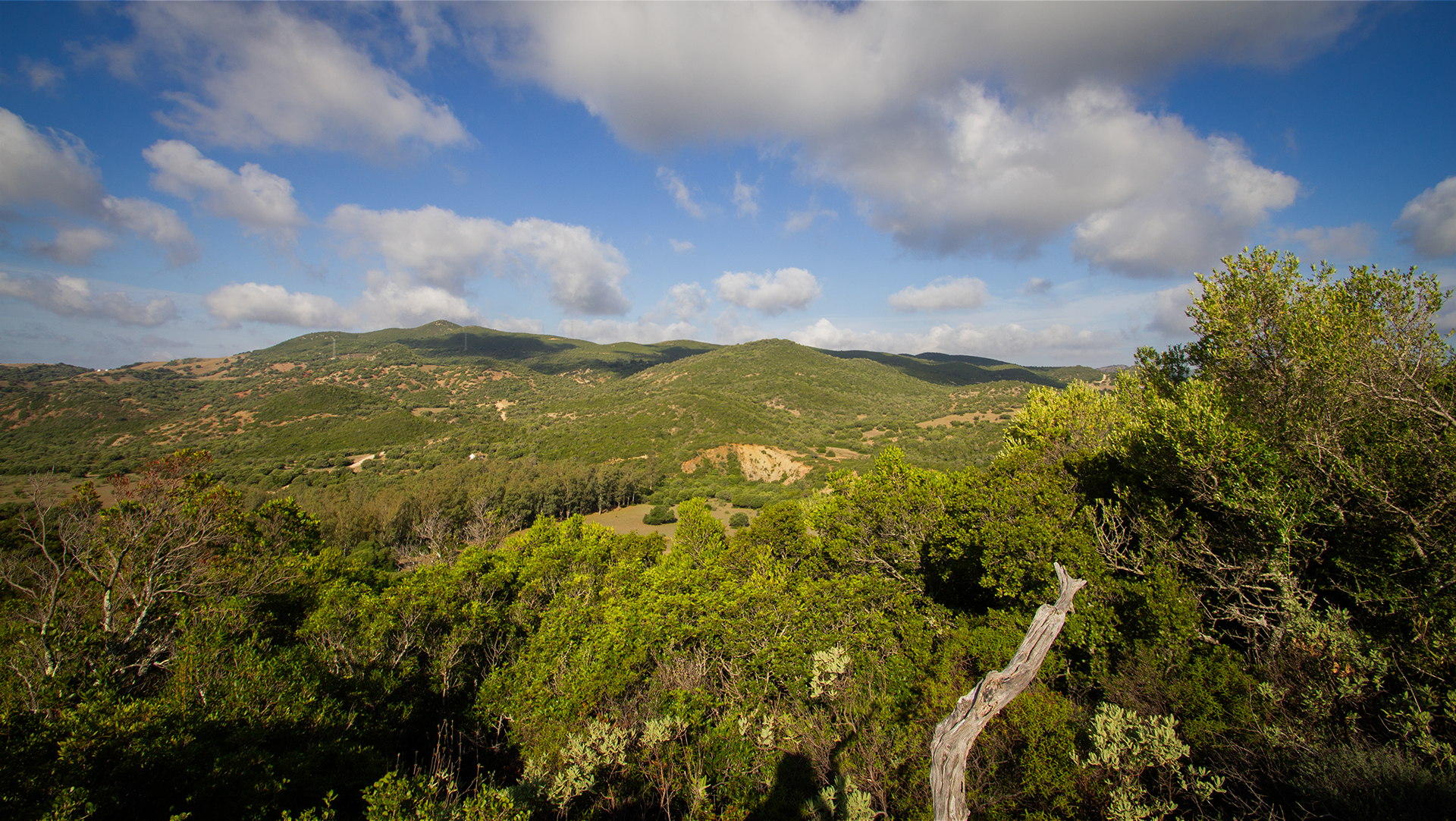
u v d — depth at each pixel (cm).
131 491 1506
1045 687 760
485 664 1623
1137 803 552
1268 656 742
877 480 1730
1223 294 1118
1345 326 905
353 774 901
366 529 4588
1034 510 1166
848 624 1199
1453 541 691
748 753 877
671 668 1127
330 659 1274
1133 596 886
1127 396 1596
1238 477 857
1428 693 568
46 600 1320
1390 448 770
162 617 1423
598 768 845
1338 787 501
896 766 723
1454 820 435
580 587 1888
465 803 635
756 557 1720
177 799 701
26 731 653
